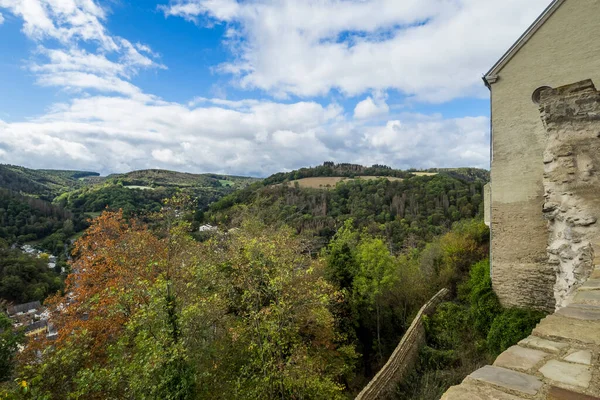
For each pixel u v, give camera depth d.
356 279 18.69
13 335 10.67
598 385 1.89
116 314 12.86
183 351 9.00
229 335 12.59
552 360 2.27
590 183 6.76
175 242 12.32
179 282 12.20
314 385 11.57
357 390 16.09
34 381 7.61
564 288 6.79
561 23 9.79
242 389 10.97
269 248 13.09
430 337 14.98
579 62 9.52
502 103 10.65
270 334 10.82
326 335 15.54
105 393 9.53
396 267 20.45
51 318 15.80
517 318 9.89
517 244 10.38
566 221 6.91
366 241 23.14
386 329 19.91
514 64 10.47
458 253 21.03
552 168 7.42
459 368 11.91
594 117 6.95
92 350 12.41
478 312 11.53
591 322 2.83
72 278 16.31
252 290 11.55
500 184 10.70
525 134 10.27
